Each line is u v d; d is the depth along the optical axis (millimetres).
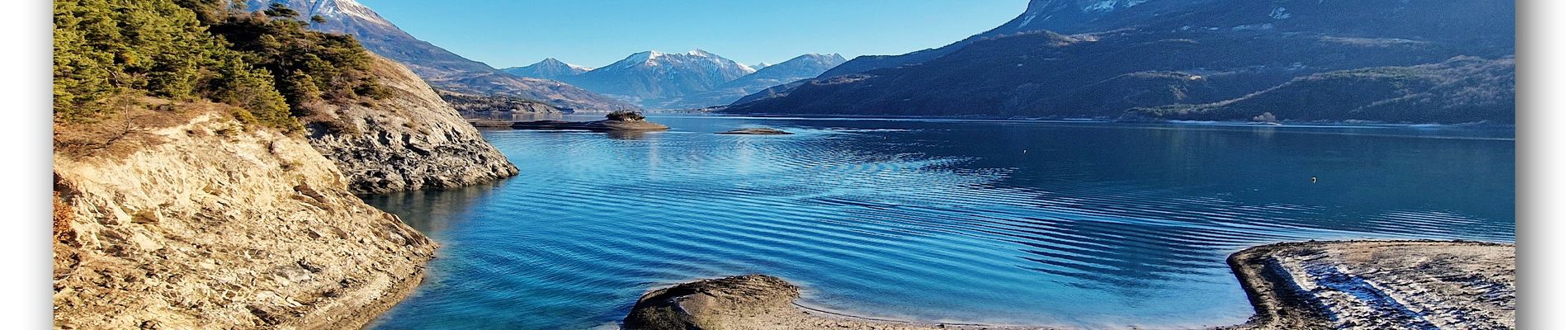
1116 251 35500
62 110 25906
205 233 24922
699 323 23219
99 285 19516
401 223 34719
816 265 32250
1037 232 40125
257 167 30984
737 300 25500
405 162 56688
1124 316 25562
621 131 159500
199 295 21469
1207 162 84688
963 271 31422
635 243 36438
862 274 30766
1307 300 25938
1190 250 35719
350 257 28031
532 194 53719
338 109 56656
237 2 65875
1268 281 28984
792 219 43312
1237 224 43219
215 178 28297
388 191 53125
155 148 26297
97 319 18250
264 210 28312
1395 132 145000
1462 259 26516
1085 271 31609
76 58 28844
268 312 22500
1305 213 47312
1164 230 40844
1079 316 25562
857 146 111125
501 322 24234
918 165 79375
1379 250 29688
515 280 29266
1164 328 24281
